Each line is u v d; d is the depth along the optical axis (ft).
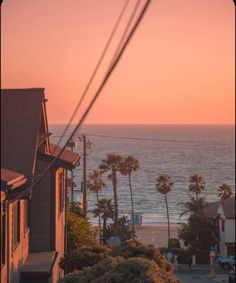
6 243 64.80
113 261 73.77
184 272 278.67
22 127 69.46
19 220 76.33
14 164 66.39
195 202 400.67
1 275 61.62
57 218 96.17
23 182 58.90
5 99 72.33
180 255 299.38
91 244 130.41
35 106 71.56
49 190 89.71
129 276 66.59
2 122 69.51
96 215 354.74
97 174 437.58
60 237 106.42
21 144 67.97
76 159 97.55
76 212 158.71
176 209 595.06
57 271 91.86
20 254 77.87
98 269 72.49
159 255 88.74
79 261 93.61
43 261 83.10
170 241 329.72
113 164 400.47
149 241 388.57
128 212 572.10
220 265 290.15
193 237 302.86
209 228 304.30
